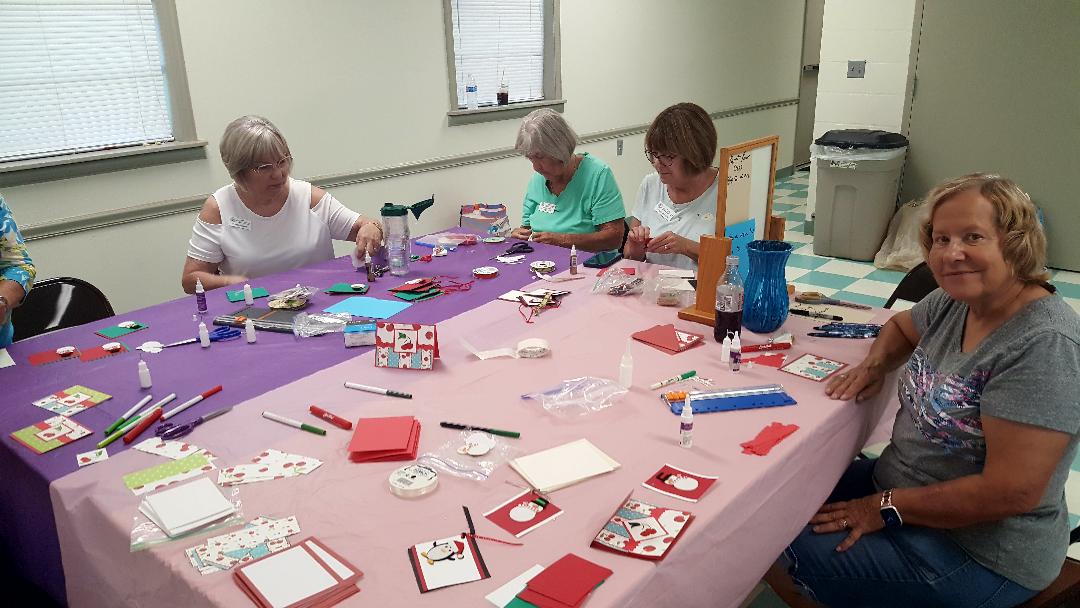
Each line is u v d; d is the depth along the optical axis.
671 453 1.28
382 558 1.02
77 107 3.11
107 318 2.08
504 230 3.86
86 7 3.03
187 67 3.34
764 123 7.68
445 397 1.51
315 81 3.84
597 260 2.51
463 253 2.69
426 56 4.34
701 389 1.53
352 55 3.97
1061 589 1.39
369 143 4.17
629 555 1.01
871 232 4.93
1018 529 1.31
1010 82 4.47
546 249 2.72
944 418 1.35
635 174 6.19
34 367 1.74
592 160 3.04
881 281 4.58
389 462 1.27
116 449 1.34
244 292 2.16
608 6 5.43
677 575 1.04
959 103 4.68
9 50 2.89
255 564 1.01
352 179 4.11
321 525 1.10
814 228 5.23
